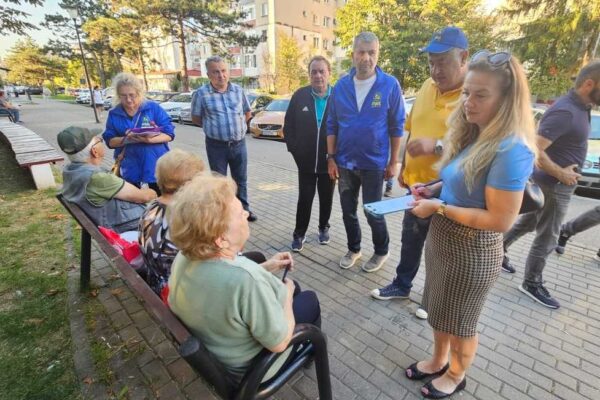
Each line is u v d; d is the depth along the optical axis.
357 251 3.23
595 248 3.50
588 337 2.29
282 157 8.10
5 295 2.64
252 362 1.23
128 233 2.29
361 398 1.86
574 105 2.24
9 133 7.40
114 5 22.58
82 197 2.21
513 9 18.09
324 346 1.46
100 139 2.32
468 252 1.46
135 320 2.38
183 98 16.17
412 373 1.96
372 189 2.86
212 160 4.04
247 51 32.31
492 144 1.25
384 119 2.66
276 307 1.15
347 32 21.11
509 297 2.71
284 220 4.31
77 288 2.71
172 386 1.89
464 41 1.94
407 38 18.75
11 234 3.63
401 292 2.69
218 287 1.09
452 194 1.47
